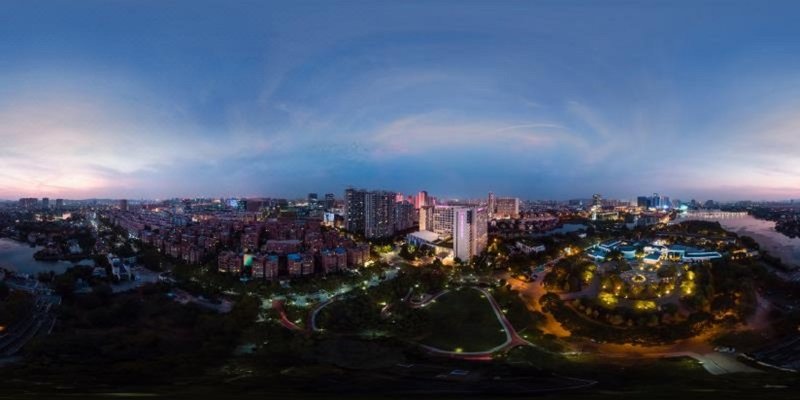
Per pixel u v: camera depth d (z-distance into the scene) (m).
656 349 191.25
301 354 176.62
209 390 126.38
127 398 116.81
